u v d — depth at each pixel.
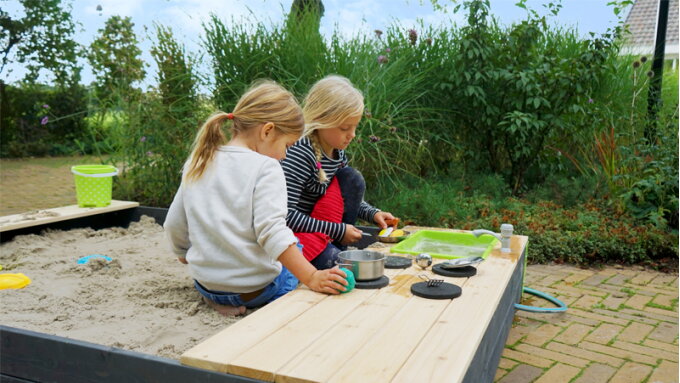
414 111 5.25
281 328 1.48
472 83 5.12
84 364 1.46
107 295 2.27
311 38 4.92
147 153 4.93
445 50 5.50
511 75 4.98
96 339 1.78
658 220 3.98
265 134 1.92
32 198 6.11
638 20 8.60
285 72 4.67
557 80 5.05
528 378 2.09
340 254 2.06
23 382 1.57
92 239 3.36
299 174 2.26
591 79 5.04
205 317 2.02
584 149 5.57
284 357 1.29
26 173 8.51
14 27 10.20
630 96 5.77
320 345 1.37
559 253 3.77
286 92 2.00
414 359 1.28
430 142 5.37
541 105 5.16
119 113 5.25
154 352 1.69
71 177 8.11
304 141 2.29
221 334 1.44
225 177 1.84
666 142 4.37
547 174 5.54
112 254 2.98
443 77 5.37
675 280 3.42
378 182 4.69
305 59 4.81
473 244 2.74
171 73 5.18
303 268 1.78
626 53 6.21
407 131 4.89
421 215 4.26
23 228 3.27
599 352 2.35
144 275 2.58
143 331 1.86
